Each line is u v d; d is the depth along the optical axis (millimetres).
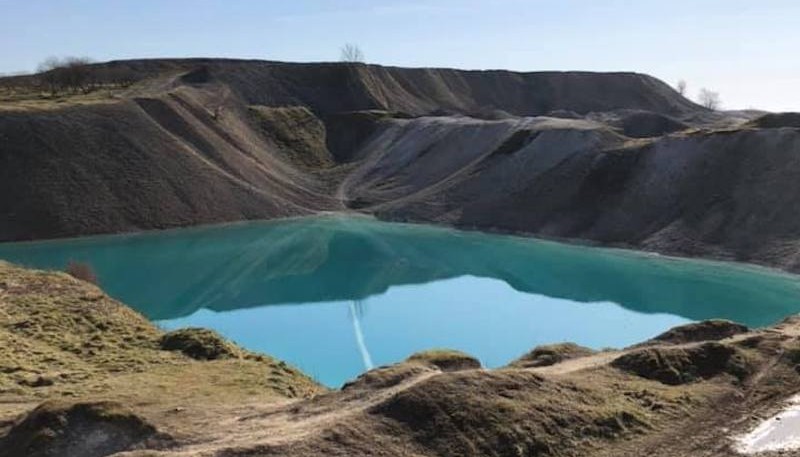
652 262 63500
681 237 66062
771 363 24375
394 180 97688
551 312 51531
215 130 95938
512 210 80812
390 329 47500
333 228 82250
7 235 69875
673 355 23969
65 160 77750
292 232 80125
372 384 21750
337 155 110938
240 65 128750
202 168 85938
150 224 77125
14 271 43000
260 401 23375
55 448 19219
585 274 62156
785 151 66750
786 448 18719
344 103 128625
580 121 97938
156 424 19766
